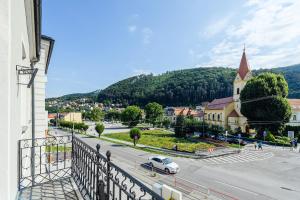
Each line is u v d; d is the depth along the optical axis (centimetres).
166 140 4288
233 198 1499
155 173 2008
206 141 4206
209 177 1970
